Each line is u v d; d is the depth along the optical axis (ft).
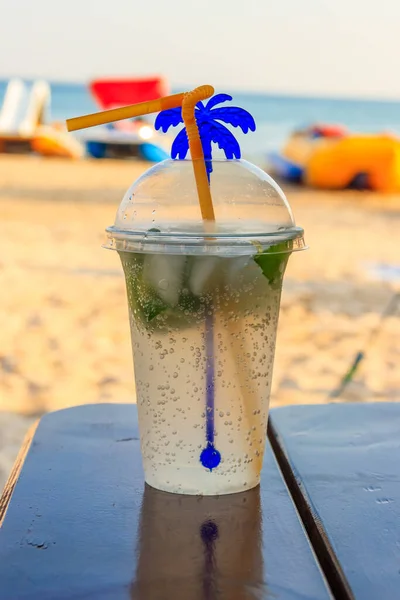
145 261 1.47
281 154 20.99
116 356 5.68
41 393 4.89
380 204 15.12
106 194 14.85
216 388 1.49
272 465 1.67
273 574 1.28
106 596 1.22
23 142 23.62
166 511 1.46
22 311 6.81
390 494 1.52
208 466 1.51
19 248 9.50
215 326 1.47
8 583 1.25
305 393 4.93
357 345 6.06
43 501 1.48
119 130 23.73
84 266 8.63
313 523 1.43
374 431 1.82
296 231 1.51
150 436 1.53
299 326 6.53
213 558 1.31
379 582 1.25
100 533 1.38
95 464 1.64
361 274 8.64
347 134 20.65
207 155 1.56
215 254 1.43
